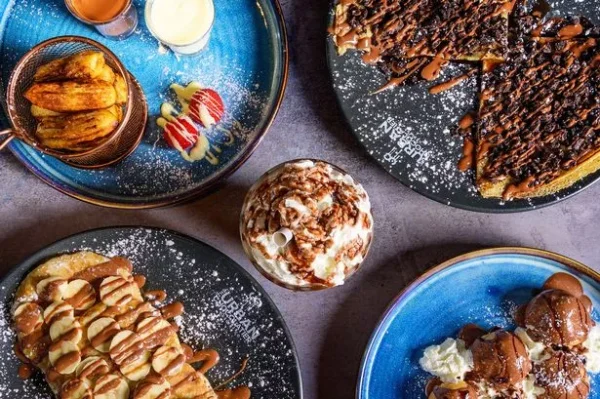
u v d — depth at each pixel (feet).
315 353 2.68
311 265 2.29
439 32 2.60
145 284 2.54
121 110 2.45
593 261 2.71
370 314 2.68
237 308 2.54
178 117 2.58
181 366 2.48
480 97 2.61
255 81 2.60
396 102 2.60
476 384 2.55
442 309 2.60
